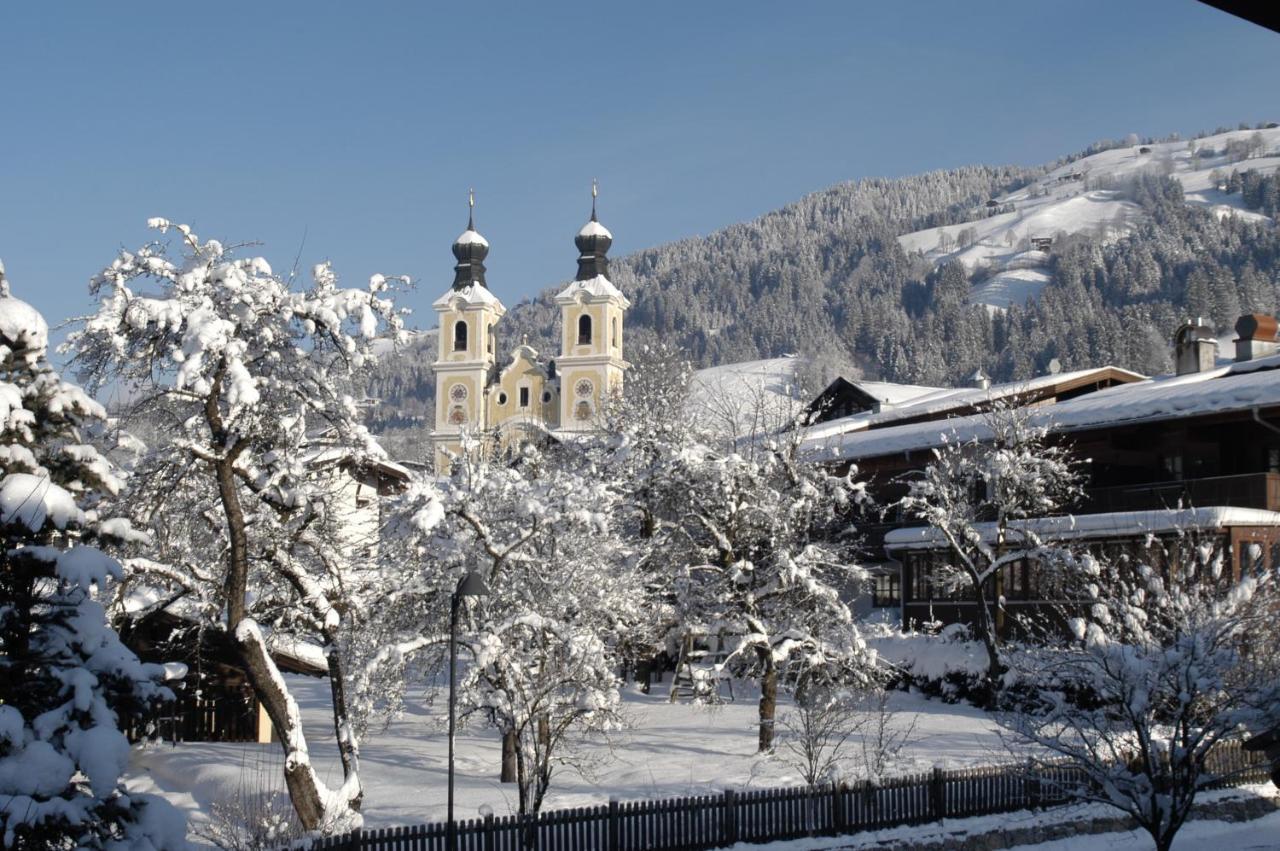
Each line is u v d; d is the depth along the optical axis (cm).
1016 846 2528
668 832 2262
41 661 1598
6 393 1623
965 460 4291
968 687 4022
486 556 2970
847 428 5931
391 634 2948
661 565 4153
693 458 3841
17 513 1577
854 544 4278
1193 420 4062
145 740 3491
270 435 2327
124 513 2269
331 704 4828
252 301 2219
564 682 2848
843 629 3581
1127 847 2581
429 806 2784
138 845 1588
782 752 3300
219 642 2803
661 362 6256
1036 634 4084
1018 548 4238
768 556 3762
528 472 3838
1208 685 2073
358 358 2248
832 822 2430
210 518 2483
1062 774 2630
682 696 4319
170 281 2194
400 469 2959
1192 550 3325
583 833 2175
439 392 12162
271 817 2253
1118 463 4588
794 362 13200
